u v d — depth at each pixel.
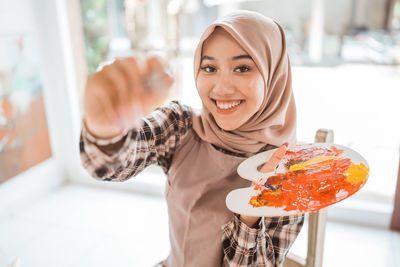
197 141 0.76
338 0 4.12
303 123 2.87
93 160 0.48
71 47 2.55
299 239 2.04
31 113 2.40
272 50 0.68
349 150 0.67
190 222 0.72
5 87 2.15
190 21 3.37
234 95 0.64
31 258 1.96
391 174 2.41
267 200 0.56
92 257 1.97
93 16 2.66
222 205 0.70
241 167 0.65
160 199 2.58
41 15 2.39
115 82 0.37
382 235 2.08
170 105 0.77
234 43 0.63
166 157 0.75
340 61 4.25
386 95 3.33
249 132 0.73
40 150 2.54
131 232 2.20
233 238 0.64
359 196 2.29
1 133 2.17
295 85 3.63
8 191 2.32
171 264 0.84
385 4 4.07
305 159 0.66
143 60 0.38
